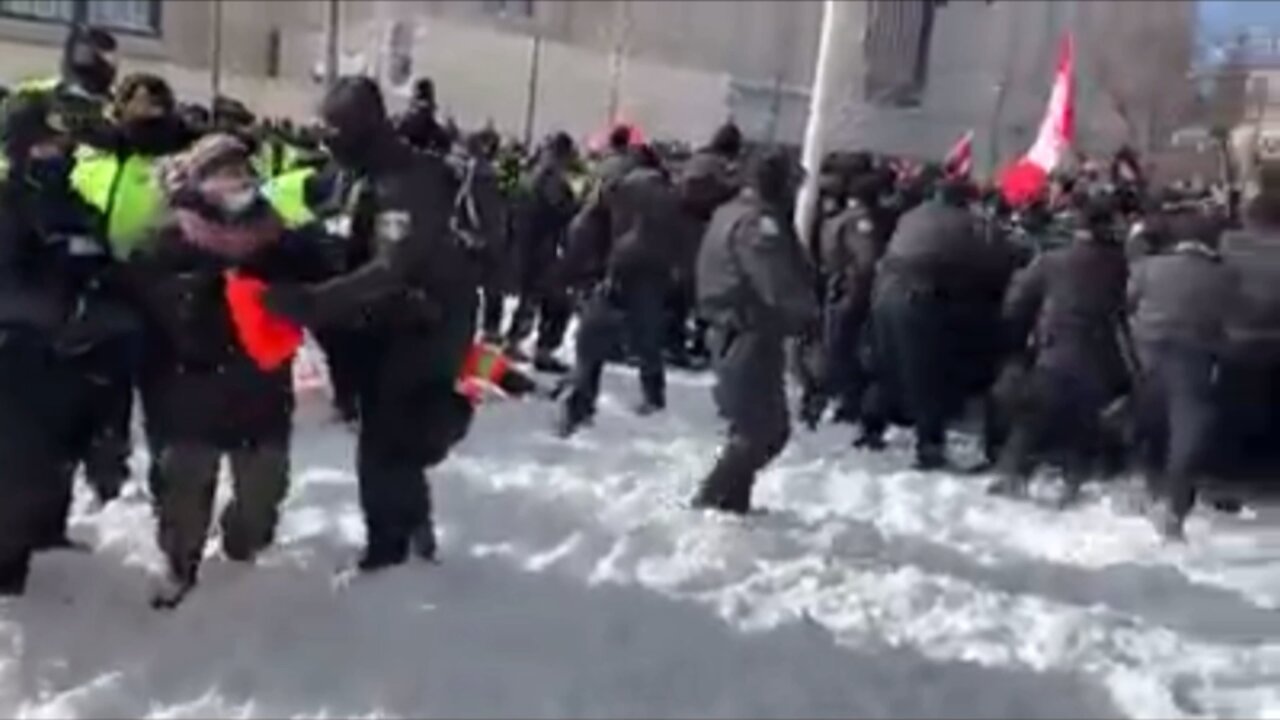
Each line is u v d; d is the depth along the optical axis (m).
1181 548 8.51
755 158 8.19
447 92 38.44
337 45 35.75
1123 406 9.40
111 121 6.00
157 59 36.16
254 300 5.90
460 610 6.12
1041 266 9.48
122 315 5.86
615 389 12.20
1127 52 35.78
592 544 7.44
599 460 9.50
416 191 5.99
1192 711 5.94
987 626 6.78
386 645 5.72
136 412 6.78
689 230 10.60
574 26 42.19
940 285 10.05
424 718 5.24
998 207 12.32
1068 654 6.50
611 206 10.71
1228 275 8.69
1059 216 11.88
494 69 39.12
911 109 45.38
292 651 5.63
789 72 45.06
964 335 10.12
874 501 9.24
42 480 5.95
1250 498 9.23
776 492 9.20
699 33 44.34
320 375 9.70
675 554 7.44
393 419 6.37
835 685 5.82
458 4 40.78
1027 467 9.68
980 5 46.59
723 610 6.56
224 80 36.34
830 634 6.37
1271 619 7.22
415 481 6.54
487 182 10.83
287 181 6.29
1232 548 8.55
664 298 10.94
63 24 30.64
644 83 40.84
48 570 6.30
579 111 39.88
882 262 10.34
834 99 13.95
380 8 40.00
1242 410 8.94
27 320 5.73
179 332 5.89
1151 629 6.98
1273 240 8.69
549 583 6.67
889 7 45.56
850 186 11.41
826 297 11.21
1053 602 7.33
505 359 11.57
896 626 6.67
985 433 10.44
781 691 5.70
